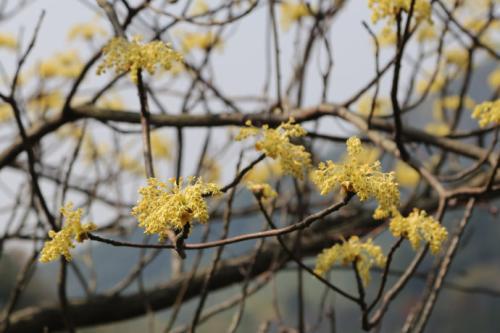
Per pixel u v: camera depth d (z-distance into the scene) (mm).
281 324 1242
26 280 1253
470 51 1307
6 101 1046
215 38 1285
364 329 971
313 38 1256
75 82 1272
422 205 1572
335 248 946
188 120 1205
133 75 955
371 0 1043
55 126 1332
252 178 1197
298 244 1187
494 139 1127
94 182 1394
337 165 821
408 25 1030
